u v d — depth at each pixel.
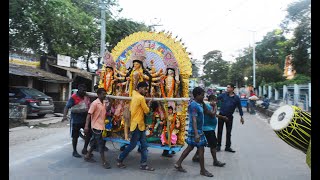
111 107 7.64
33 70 18.50
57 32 18.97
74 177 6.02
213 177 6.23
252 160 7.77
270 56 45.09
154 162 7.39
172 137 6.96
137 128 6.54
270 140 10.77
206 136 7.14
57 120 15.21
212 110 7.09
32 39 18.81
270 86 31.39
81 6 22.94
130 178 6.03
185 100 6.73
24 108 13.32
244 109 26.61
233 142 10.34
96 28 22.72
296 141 5.43
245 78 40.22
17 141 9.66
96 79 24.80
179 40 7.46
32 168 6.57
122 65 7.92
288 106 5.79
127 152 6.68
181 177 6.19
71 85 22.23
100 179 5.93
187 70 7.21
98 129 6.77
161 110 7.13
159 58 7.57
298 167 7.07
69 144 9.28
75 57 24.45
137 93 6.60
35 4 16.73
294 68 27.88
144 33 7.79
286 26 30.58
